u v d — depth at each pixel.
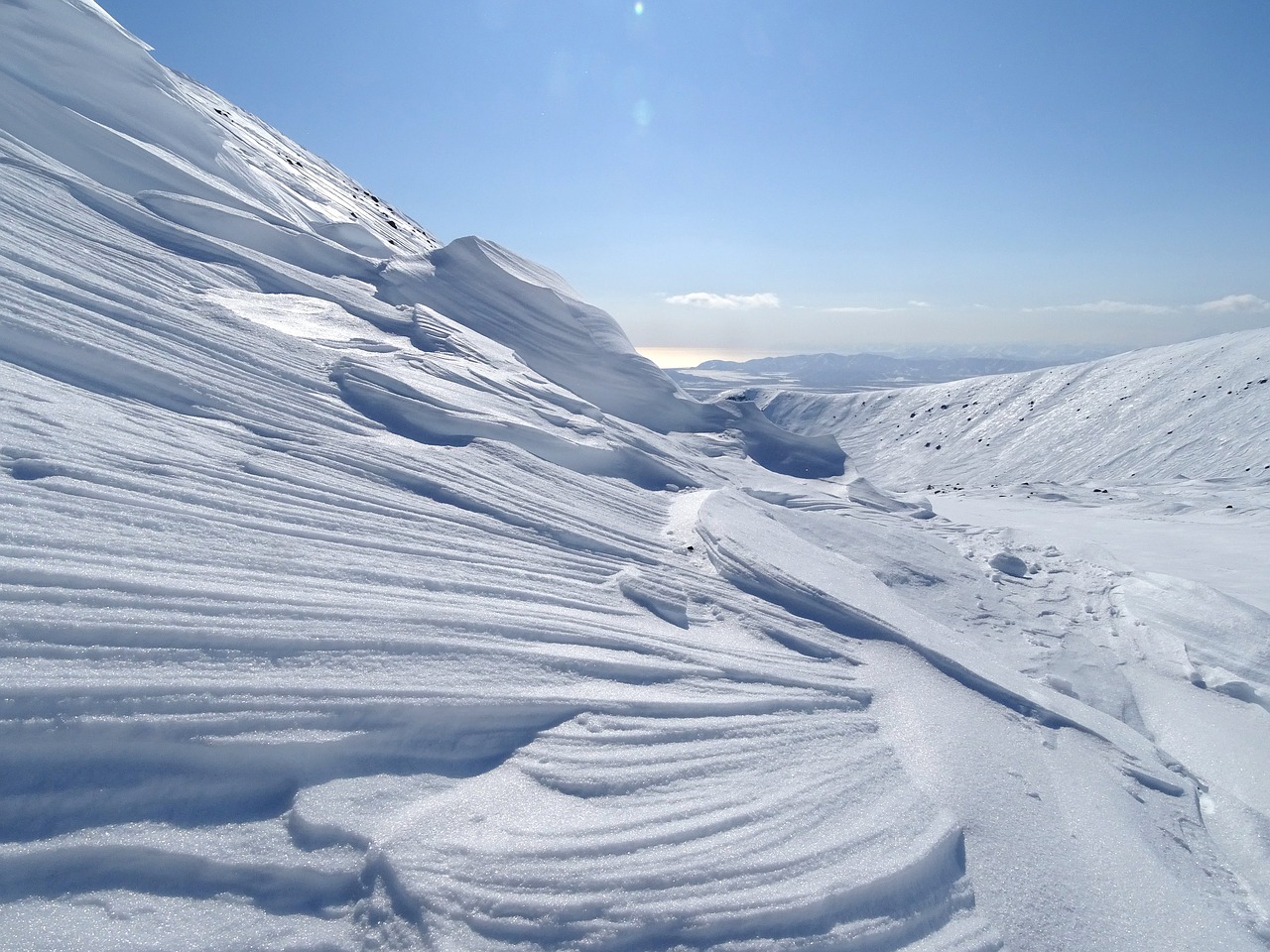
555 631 5.27
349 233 16.34
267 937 2.71
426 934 2.79
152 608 3.78
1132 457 49.94
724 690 5.32
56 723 2.98
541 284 17.47
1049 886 4.20
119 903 2.65
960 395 85.50
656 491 11.02
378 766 3.58
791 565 8.30
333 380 8.86
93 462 4.99
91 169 11.34
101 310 7.12
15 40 11.98
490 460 8.65
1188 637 9.51
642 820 3.68
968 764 5.20
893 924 3.53
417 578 5.36
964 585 10.40
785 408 107.19
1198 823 5.76
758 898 3.34
